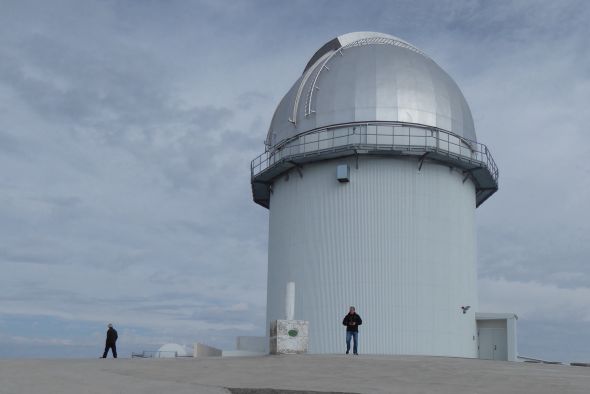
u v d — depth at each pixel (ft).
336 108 126.00
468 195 132.77
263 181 138.21
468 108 135.44
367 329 120.16
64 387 51.88
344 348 120.16
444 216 125.90
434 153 123.03
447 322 122.01
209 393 49.42
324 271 124.47
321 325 122.62
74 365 68.33
